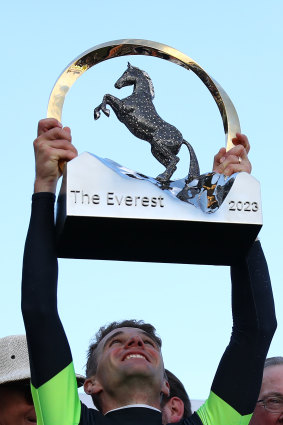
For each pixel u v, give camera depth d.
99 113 3.78
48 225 3.90
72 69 3.93
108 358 4.33
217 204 3.52
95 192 3.43
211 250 3.76
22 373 4.66
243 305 4.18
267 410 5.19
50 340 3.90
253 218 3.53
